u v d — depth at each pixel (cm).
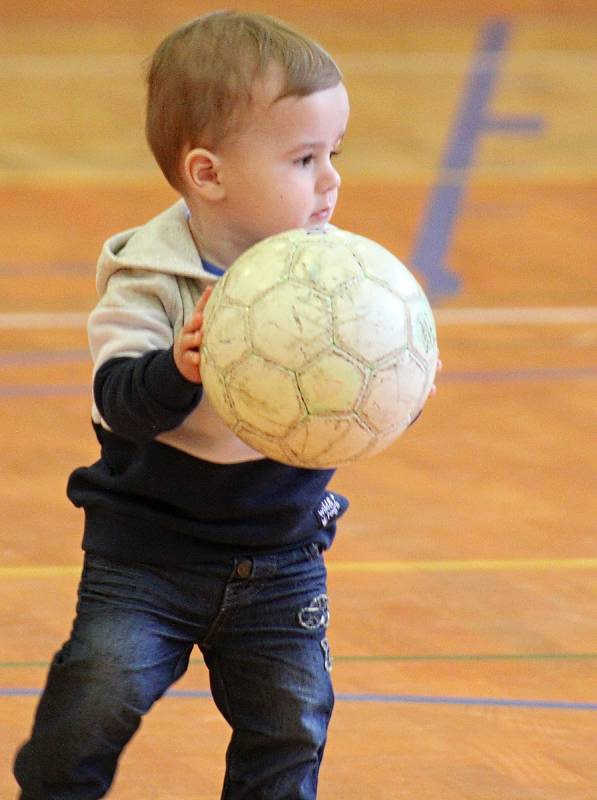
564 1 4525
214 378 667
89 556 747
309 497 752
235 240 738
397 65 3966
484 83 3781
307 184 725
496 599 1251
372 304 659
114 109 3591
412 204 2861
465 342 2109
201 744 980
